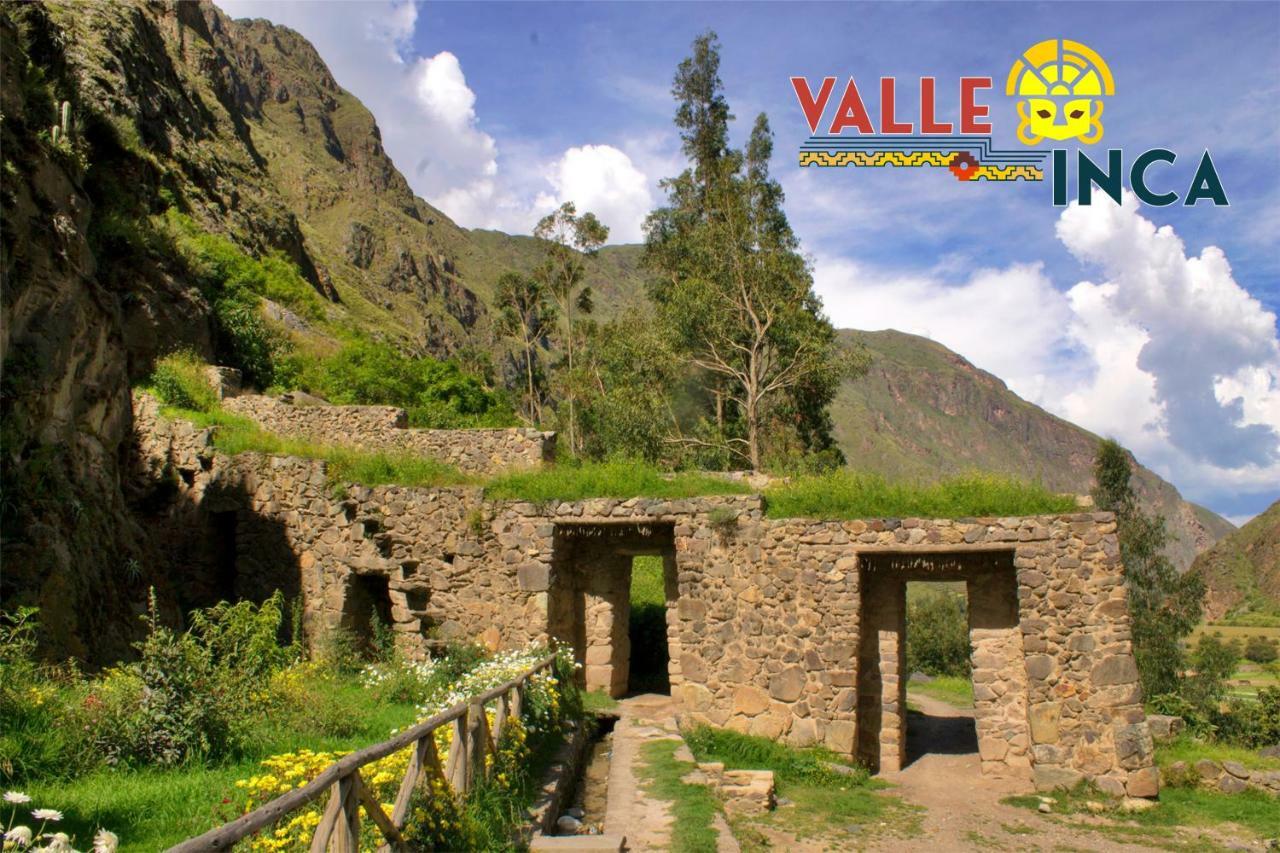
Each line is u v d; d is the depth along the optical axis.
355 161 192.88
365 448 19.34
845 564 12.19
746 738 12.03
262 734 8.02
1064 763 11.15
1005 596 12.35
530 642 13.25
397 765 6.05
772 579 12.50
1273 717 18.41
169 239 24.67
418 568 14.20
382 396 29.05
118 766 6.91
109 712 7.18
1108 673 11.11
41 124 14.16
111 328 14.60
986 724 12.17
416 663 12.62
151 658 7.59
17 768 6.25
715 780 9.98
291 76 192.38
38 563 10.45
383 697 11.23
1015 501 12.19
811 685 12.11
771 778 10.53
